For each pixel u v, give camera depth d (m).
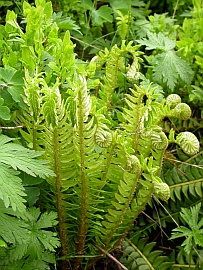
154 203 0.80
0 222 0.51
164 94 0.84
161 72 0.79
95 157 0.62
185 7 1.03
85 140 0.56
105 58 0.69
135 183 0.60
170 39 0.86
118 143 0.58
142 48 0.94
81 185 0.60
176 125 0.83
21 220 0.55
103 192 0.64
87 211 0.63
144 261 0.74
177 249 0.83
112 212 0.63
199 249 0.79
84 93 0.52
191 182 0.78
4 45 0.62
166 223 0.84
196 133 0.87
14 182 0.48
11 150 0.50
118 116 0.71
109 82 0.68
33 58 0.60
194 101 0.83
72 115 0.53
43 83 0.52
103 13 0.93
